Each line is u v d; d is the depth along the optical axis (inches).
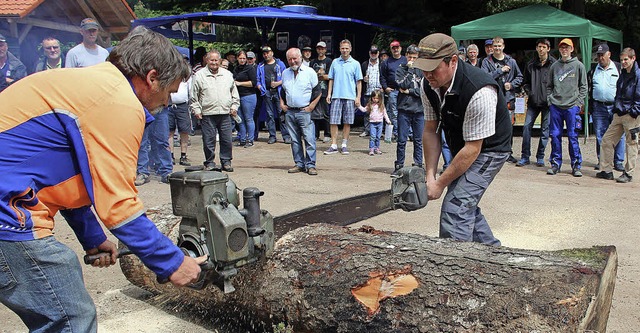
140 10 891.4
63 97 84.0
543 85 371.6
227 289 106.0
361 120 656.4
